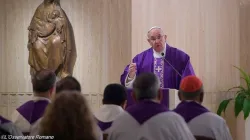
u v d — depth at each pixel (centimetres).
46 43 1402
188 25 1431
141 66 1083
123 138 543
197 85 639
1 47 1514
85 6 1497
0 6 1514
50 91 636
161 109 548
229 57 1428
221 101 1417
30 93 1505
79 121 432
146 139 527
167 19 1421
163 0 1423
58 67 1411
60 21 1415
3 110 1505
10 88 1510
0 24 1514
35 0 1521
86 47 1488
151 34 1065
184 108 636
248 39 1421
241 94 1282
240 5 1430
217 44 1432
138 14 1416
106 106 646
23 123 621
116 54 1462
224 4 1434
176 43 1423
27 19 1517
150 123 534
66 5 1502
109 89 648
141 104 556
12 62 1512
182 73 1041
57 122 427
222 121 627
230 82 1423
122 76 1037
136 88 568
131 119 544
